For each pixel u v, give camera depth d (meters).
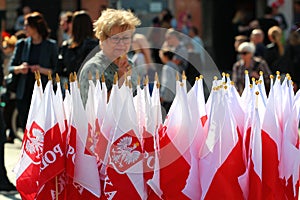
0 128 8.81
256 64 11.18
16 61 10.12
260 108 5.69
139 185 5.50
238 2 21.83
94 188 5.51
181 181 5.52
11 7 20.23
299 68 13.45
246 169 5.57
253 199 5.55
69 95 5.65
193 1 21.56
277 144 5.63
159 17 19.28
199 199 5.57
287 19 20.73
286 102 5.71
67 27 10.81
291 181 5.71
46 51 10.04
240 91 11.24
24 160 5.70
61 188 5.61
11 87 10.12
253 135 5.53
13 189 8.85
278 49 13.16
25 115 10.13
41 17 10.11
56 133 5.53
